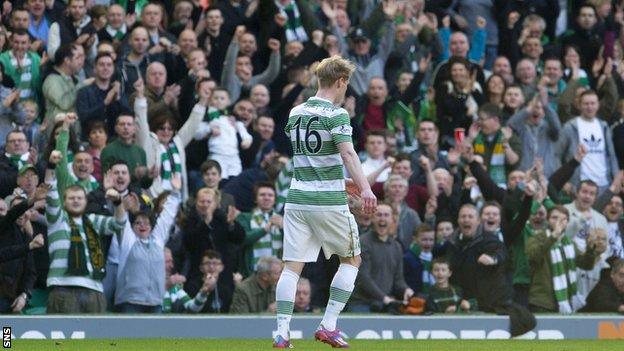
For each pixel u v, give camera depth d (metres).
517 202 41.41
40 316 34.66
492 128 47.12
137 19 49.19
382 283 39.47
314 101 26.48
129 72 45.09
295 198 26.44
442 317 36.91
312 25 51.28
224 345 30.20
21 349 28.58
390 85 51.75
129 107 43.66
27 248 34.97
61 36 44.66
